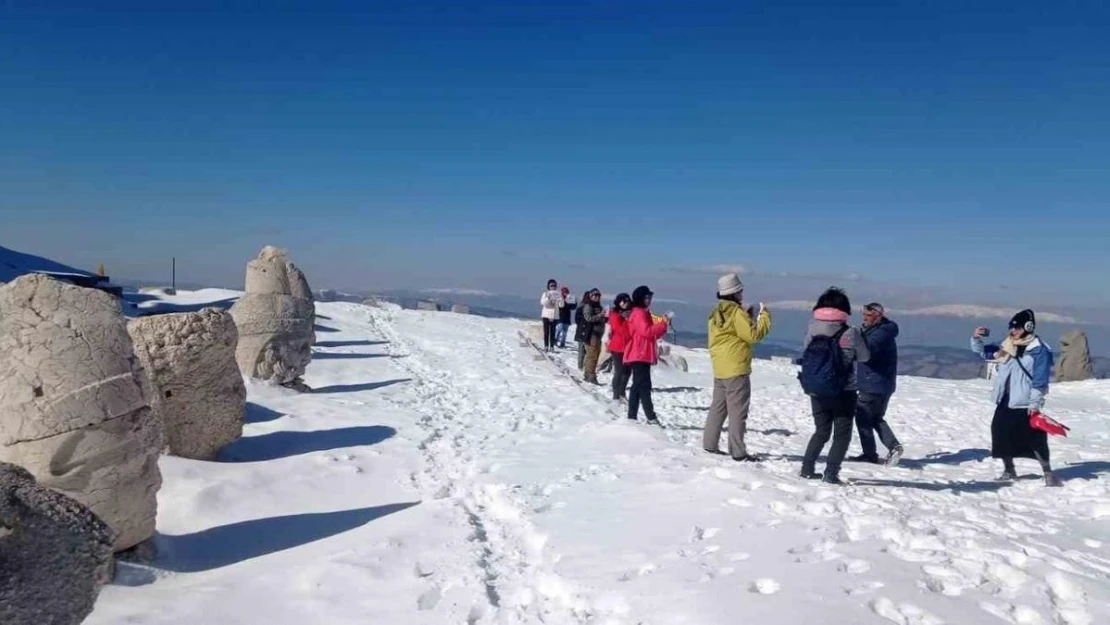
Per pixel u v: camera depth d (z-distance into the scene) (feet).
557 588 18.13
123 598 17.65
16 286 19.43
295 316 45.50
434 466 30.63
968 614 15.08
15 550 10.21
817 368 25.75
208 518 23.39
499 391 50.19
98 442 18.88
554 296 82.07
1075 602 15.80
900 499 23.71
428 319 111.65
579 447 32.53
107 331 19.67
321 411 39.45
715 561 18.34
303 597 17.97
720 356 29.99
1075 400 63.31
